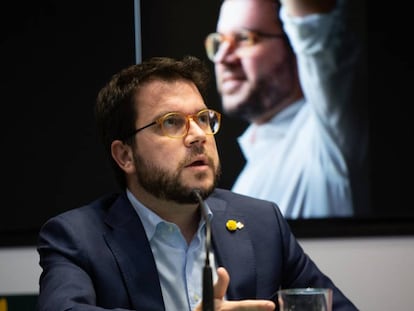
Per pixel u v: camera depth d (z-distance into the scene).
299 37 4.73
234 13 4.77
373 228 4.72
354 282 4.74
